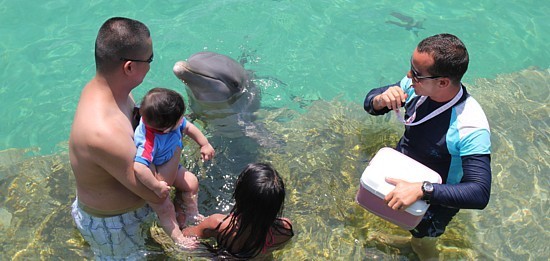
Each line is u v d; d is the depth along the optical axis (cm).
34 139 548
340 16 719
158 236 415
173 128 383
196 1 730
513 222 462
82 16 701
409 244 437
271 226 393
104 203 389
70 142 376
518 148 538
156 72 618
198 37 670
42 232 442
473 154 376
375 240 439
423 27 706
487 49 682
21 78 615
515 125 568
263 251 408
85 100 371
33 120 568
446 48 364
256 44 668
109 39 358
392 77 634
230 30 685
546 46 691
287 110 579
